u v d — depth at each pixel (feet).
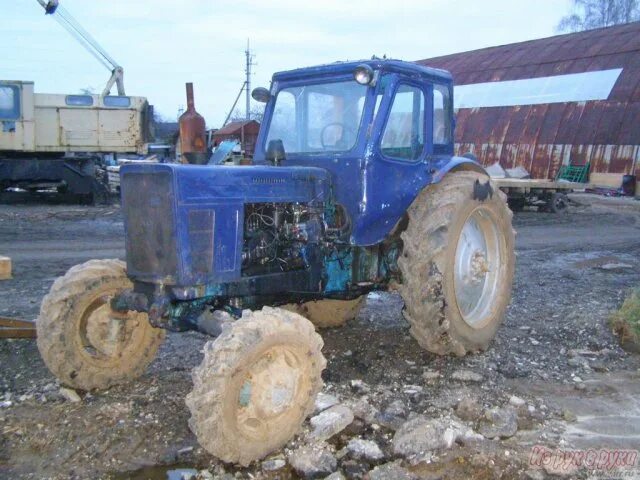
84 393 14.74
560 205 62.13
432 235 16.22
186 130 15.08
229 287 13.79
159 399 14.30
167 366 16.37
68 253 33.27
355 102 16.34
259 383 11.85
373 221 16.08
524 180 60.75
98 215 49.32
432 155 17.98
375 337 19.01
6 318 18.01
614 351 17.83
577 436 12.84
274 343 11.91
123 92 64.08
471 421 13.33
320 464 11.55
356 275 16.76
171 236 12.84
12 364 16.38
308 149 17.08
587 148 80.79
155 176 12.96
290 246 15.19
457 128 96.89
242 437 11.59
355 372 16.10
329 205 15.97
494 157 90.53
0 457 11.93
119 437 12.61
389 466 11.41
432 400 14.34
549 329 19.76
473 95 98.68
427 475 11.34
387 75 16.20
